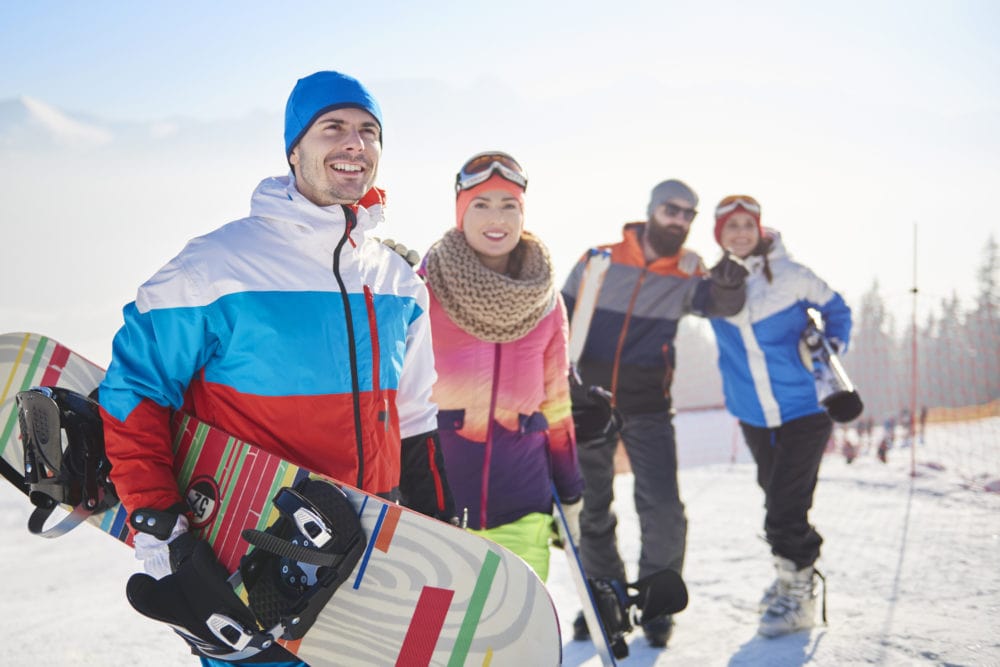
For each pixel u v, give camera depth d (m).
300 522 1.74
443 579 1.84
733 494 8.81
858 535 6.14
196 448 1.91
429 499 2.22
